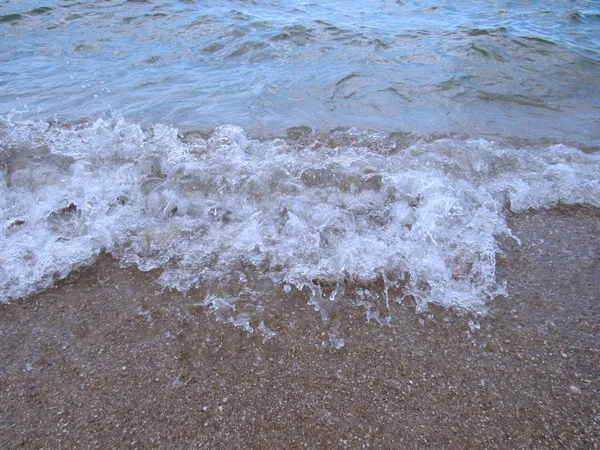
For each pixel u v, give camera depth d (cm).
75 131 386
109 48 609
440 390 183
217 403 178
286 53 588
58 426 171
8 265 247
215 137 379
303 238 267
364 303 226
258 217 285
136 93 472
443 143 364
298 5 891
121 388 184
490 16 805
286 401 179
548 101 459
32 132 381
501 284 236
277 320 217
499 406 176
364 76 506
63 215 287
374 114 427
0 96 459
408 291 233
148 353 200
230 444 164
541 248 261
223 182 310
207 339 207
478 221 281
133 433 168
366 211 289
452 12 843
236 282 239
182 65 554
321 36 651
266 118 417
